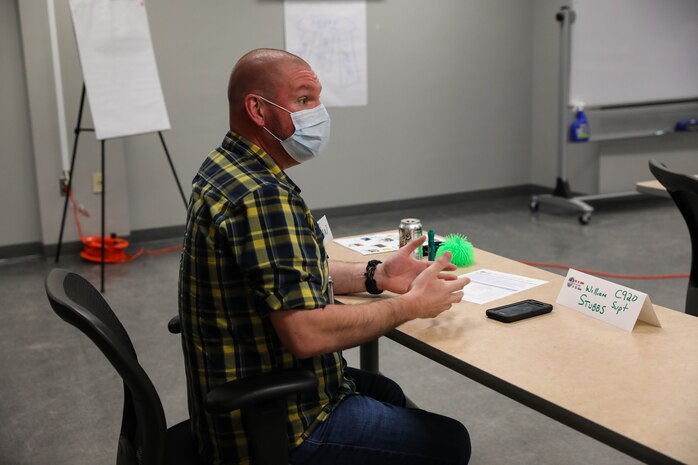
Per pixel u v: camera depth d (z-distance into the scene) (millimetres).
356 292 1677
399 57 5617
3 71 4480
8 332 3408
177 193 5070
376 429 1344
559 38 5578
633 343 1343
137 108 4172
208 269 1283
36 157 4555
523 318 1479
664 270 4039
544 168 6188
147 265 4496
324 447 1321
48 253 4691
